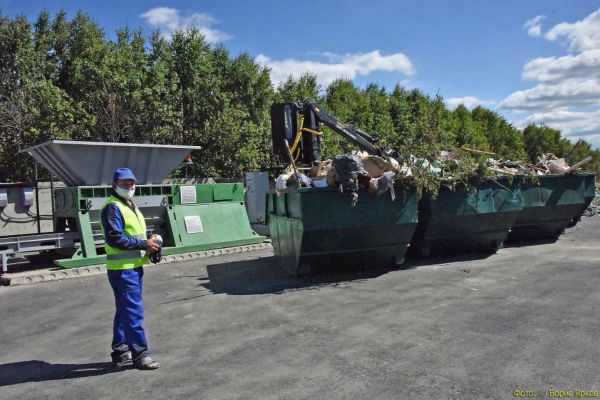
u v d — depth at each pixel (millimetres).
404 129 23516
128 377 4297
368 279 7574
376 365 4199
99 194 9719
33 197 10906
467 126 28750
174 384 4074
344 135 9023
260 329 5395
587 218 15000
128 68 15297
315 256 7605
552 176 10336
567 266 7973
